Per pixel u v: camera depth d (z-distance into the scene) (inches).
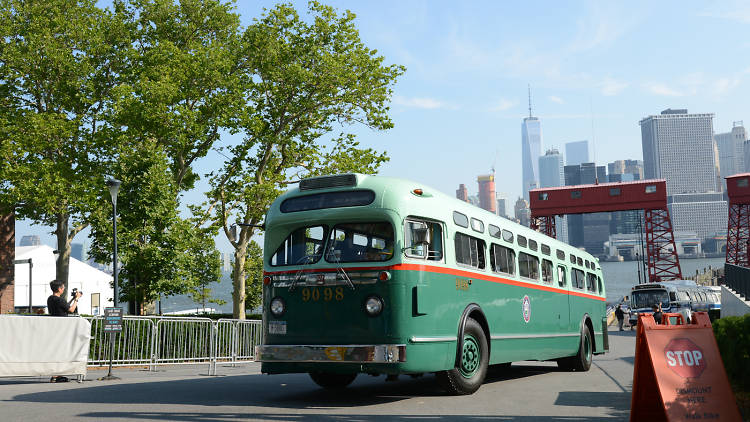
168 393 425.1
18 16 1294.3
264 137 1270.9
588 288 713.0
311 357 361.7
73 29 1289.4
